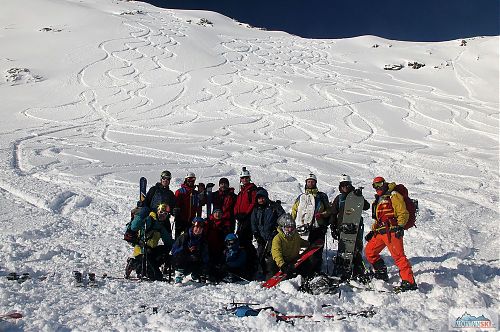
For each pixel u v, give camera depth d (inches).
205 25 3088.1
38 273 289.7
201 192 315.3
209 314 205.2
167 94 1630.2
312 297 225.8
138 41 2378.2
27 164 714.2
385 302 222.2
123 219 446.0
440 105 1541.6
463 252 332.5
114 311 213.0
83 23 2650.1
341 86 1820.9
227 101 1541.6
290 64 2301.9
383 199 252.8
